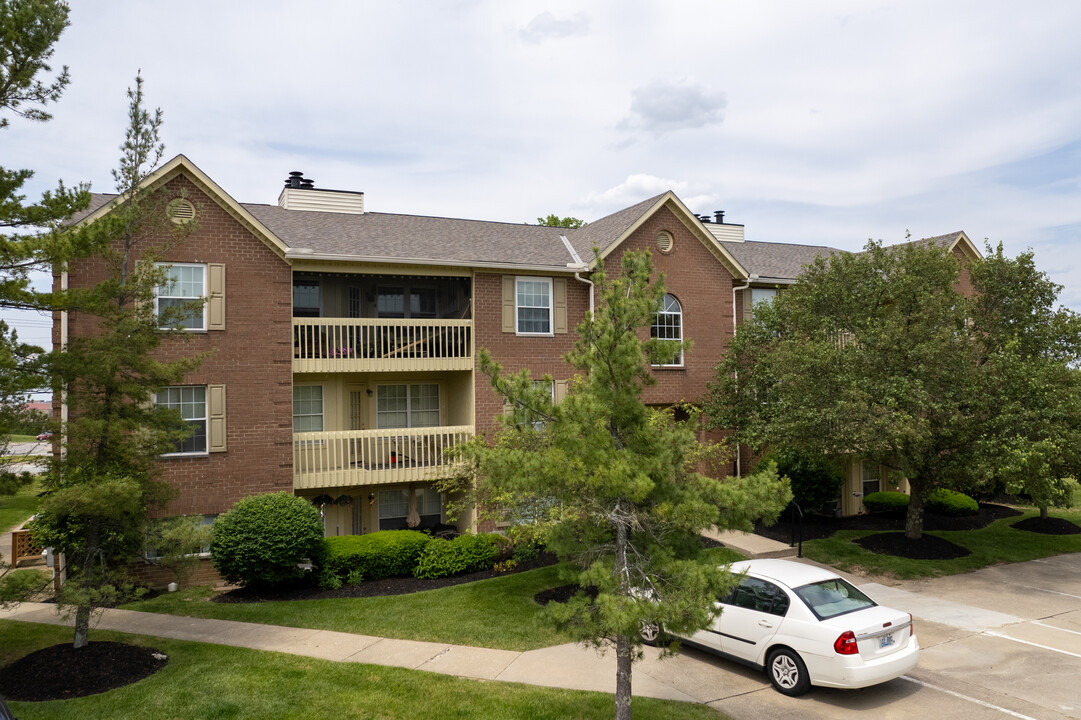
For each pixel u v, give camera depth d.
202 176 16.25
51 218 10.60
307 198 22.39
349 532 20.11
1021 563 17.53
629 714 8.02
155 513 15.84
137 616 13.20
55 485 10.46
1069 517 23.09
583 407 7.99
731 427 20.67
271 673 10.23
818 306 18.84
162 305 16.12
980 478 15.48
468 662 10.75
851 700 9.64
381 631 12.16
